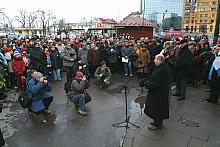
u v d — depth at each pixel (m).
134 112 6.82
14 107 7.29
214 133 5.35
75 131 5.66
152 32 26.42
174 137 5.20
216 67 6.85
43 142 5.14
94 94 8.65
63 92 8.88
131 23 26.27
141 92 8.84
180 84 7.78
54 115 6.64
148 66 10.80
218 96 7.24
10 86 9.41
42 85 6.27
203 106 7.02
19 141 5.19
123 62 11.65
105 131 5.64
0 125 5.99
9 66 9.12
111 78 11.18
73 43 12.65
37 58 9.50
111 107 7.27
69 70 9.98
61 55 10.24
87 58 11.04
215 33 10.84
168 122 5.95
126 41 11.58
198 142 4.97
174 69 7.54
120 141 5.14
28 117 6.51
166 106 5.39
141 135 5.35
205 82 9.69
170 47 8.23
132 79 10.98
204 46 9.52
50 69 10.23
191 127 5.66
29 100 6.30
